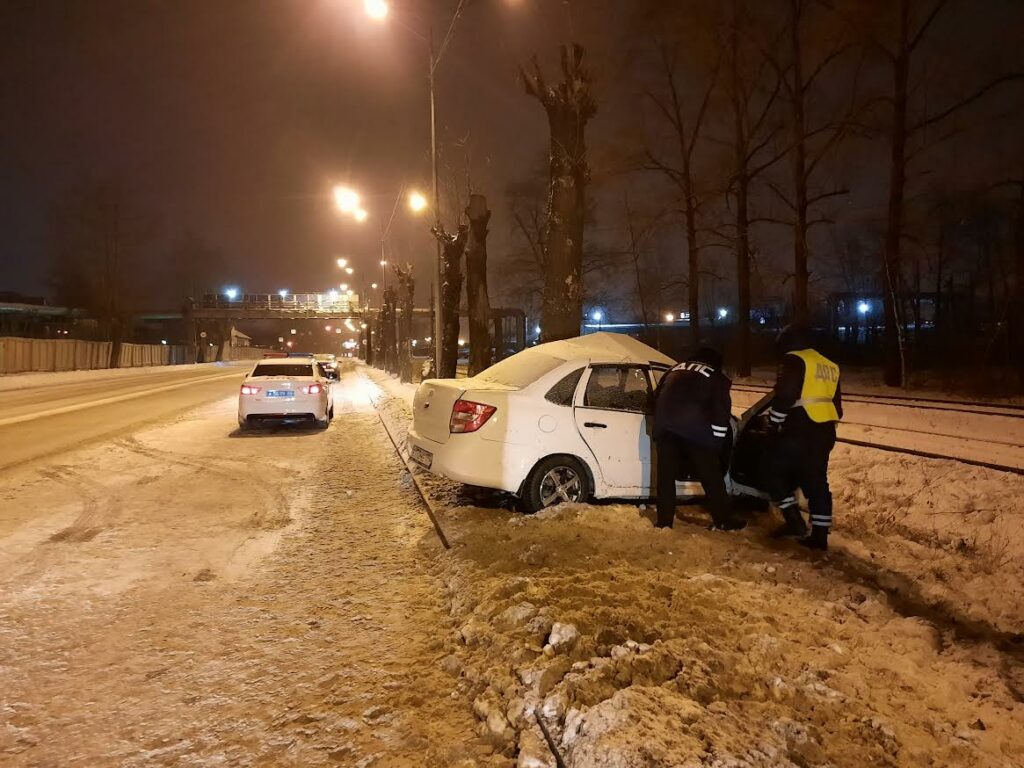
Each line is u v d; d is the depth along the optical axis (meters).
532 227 34.84
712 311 53.00
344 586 5.42
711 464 6.37
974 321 42.41
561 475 7.01
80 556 6.15
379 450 12.27
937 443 11.31
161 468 10.41
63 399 23.80
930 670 3.88
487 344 18.95
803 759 2.89
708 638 4.04
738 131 29.39
